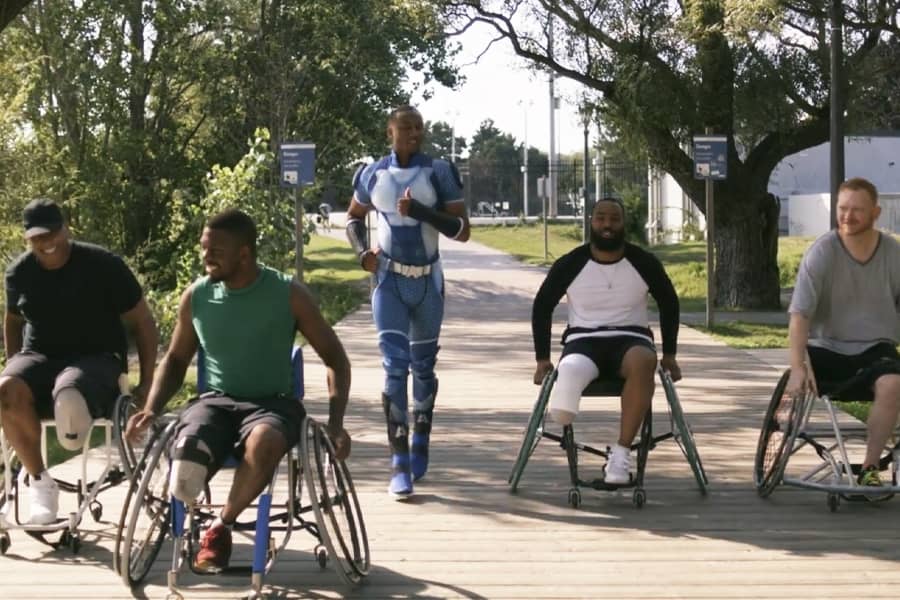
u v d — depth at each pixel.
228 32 27.84
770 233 22.12
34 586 5.68
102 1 24.80
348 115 29.44
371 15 27.97
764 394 11.68
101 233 24.91
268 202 18.66
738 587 5.61
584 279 7.28
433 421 10.29
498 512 7.03
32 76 19.47
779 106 20.80
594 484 7.08
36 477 6.26
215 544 5.24
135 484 5.41
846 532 6.53
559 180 74.19
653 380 7.00
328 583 5.72
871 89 21.47
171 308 16.09
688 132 21.23
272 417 5.39
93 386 6.20
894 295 7.07
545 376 7.39
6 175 16.97
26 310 6.48
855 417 10.08
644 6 20.47
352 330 18.38
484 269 32.19
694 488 7.58
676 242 43.19
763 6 17.77
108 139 25.38
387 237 7.49
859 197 6.93
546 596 5.52
